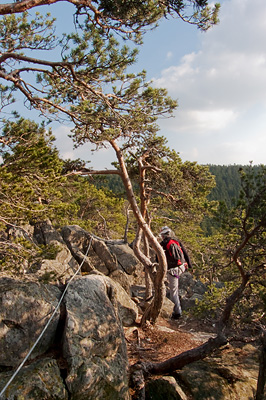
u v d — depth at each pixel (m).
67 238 11.67
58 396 5.04
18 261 6.23
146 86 7.88
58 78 6.70
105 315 6.50
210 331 10.52
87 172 9.66
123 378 5.98
